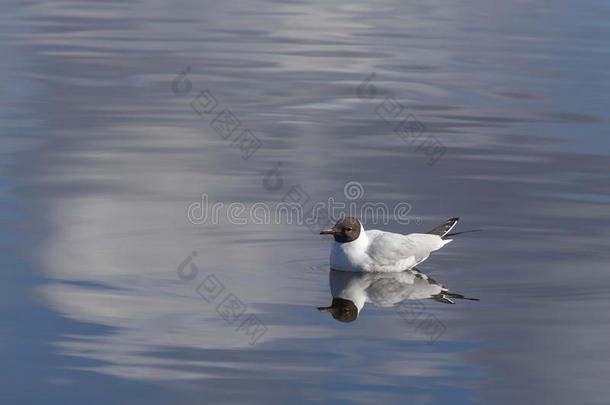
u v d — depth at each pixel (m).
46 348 10.30
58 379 9.55
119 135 20.11
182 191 16.55
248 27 33.00
